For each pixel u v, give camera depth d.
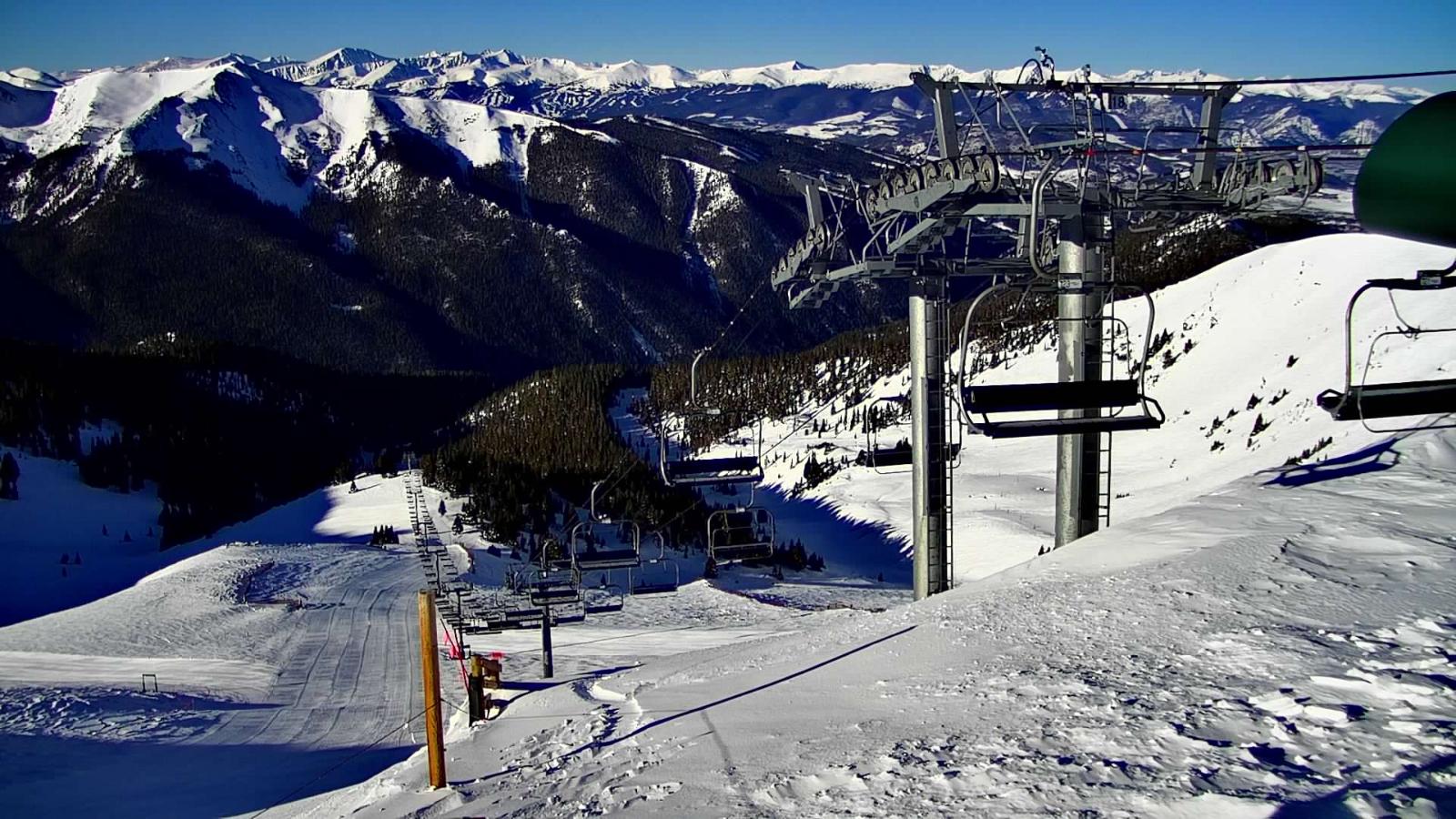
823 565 77.81
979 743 8.13
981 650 11.46
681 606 57.50
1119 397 12.86
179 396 196.75
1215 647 9.74
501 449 127.56
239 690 41.59
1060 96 16.08
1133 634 10.78
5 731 33.41
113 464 162.62
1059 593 13.18
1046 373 84.25
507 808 9.68
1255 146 14.87
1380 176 4.88
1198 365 89.69
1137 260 131.88
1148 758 7.12
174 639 52.69
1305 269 92.31
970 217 15.72
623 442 131.75
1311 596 11.16
